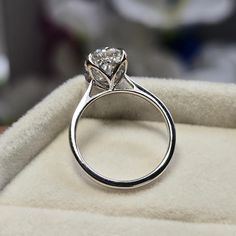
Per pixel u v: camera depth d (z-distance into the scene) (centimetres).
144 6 32
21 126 11
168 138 11
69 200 10
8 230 10
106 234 10
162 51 32
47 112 11
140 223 10
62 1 32
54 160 11
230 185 11
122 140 11
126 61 11
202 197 10
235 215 10
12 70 33
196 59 32
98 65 11
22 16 32
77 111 11
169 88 11
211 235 10
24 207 10
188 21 32
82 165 10
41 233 10
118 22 32
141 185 10
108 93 11
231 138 11
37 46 33
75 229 10
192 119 11
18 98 32
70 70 32
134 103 11
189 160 11
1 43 33
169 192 10
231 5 32
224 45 33
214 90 11
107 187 11
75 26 32
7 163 11
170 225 10
